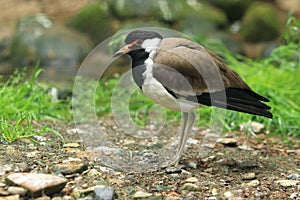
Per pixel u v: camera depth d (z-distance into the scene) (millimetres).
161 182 8211
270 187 8344
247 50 22969
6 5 23875
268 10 24125
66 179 7859
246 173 8914
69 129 10984
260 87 12984
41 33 20203
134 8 21766
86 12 21266
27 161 8516
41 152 9078
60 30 20688
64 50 19469
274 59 14656
